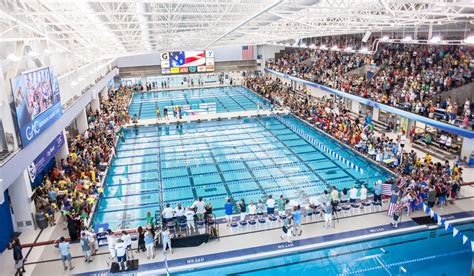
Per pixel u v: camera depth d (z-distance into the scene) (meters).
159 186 17.23
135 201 16.92
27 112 11.43
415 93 23.81
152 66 49.06
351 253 12.49
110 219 15.33
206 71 49.97
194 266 11.77
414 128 23.19
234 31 19.41
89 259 12.09
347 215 14.55
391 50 31.48
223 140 25.55
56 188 15.41
